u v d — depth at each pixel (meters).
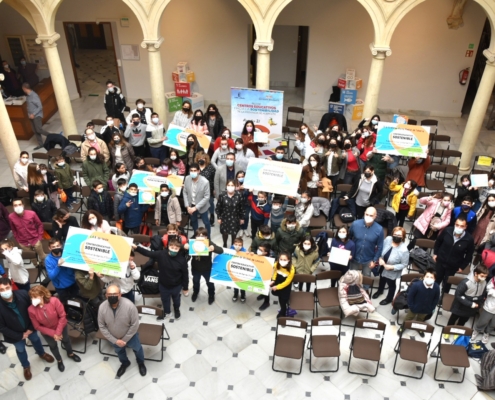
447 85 14.93
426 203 8.42
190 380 6.64
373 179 8.63
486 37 16.48
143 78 16.05
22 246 8.11
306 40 17.03
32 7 10.94
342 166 9.97
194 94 15.95
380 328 6.47
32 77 15.34
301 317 7.65
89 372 6.74
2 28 15.41
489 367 6.50
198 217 9.02
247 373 6.75
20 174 9.52
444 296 7.43
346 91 14.89
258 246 7.52
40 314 6.05
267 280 7.01
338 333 7.36
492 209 8.19
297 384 6.58
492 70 10.65
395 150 9.82
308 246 7.24
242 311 7.81
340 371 6.77
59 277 6.87
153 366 6.84
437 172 11.85
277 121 10.94
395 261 7.30
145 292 7.46
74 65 16.38
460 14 13.66
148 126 10.57
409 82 15.09
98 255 6.75
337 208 9.28
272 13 10.83
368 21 14.23
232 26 14.88
